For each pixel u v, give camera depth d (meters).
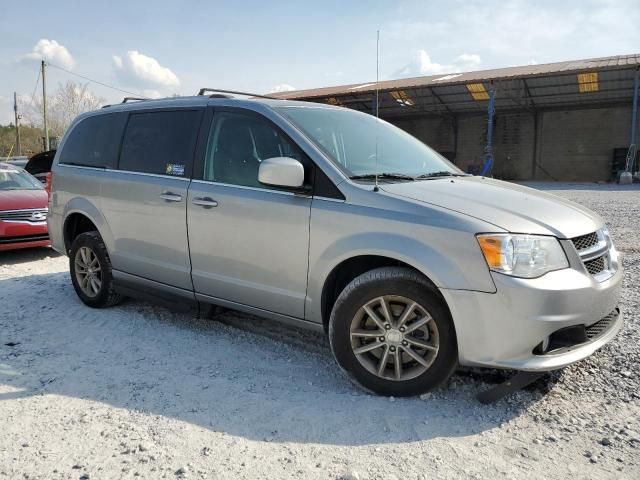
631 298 5.16
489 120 28.94
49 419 3.08
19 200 7.87
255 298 3.89
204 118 4.31
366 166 3.80
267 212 3.71
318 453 2.73
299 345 4.25
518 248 2.97
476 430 2.94
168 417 3.10
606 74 27.05
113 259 4.91
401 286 3.19
